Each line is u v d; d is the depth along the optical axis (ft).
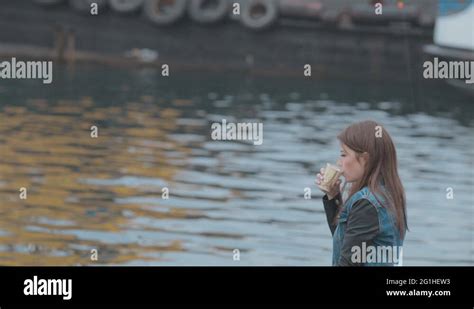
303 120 140.56
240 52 225.76
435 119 153.48
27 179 80.02
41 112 133.90
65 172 84.43
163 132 117.80
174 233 62.28
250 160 97.45
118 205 70.79
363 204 24.59
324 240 61.93
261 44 224.94
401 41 218.79
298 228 65.41
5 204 69.21
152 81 197.36
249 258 55.93
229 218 68.03
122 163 91.15
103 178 82.23
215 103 161.38
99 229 62.44
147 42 226.38
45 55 225.35
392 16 218.79
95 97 159.33
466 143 122.42
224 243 60.08
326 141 116.47
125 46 226.58
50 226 62.69
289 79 219.61
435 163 102.58
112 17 225.97
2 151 95.30
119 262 53.98
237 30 225.76
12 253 54.95
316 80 220.43
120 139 108.99
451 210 74.43
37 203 70.08
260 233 63.26
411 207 75.25
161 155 97.55
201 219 67.31
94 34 226.38
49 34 225.76
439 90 194.18
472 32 186.19
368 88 207.00
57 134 110.93
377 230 24.43
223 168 91.40
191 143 108.68
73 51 225.76
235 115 143.84
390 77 219.00
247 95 179.42
